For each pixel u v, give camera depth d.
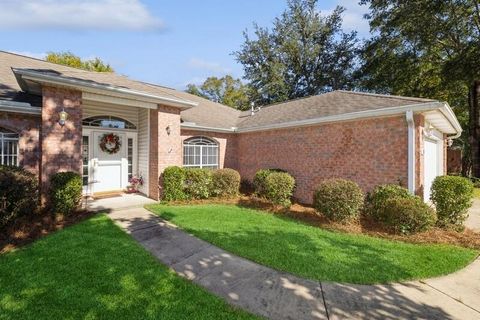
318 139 9.75
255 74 31.25
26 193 6.11
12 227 5.73
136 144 10.84
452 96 19.89
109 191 10.20
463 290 3.83
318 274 4.16
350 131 8.71
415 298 3.59
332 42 30.66
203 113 14.27
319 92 30.44
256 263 4.58
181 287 3.65
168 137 9.73
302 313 3.18
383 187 7.10
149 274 3.99
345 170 8.85
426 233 6.18
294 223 7.11
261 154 12.41
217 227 6.46
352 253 5.02
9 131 7.59
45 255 4.57
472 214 8.93
